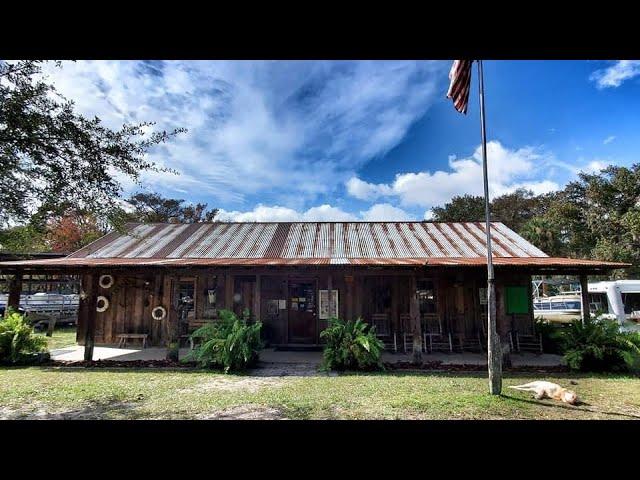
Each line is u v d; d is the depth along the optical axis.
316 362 10.02
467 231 15.42
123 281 13.27
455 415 5.47
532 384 6.73
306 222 16.77
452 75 6.18
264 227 16.22
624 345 8.68
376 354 8.76
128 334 12.74
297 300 13.13
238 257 12.73
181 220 41.84
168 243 14.17
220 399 6.36
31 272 10.44
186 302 13.18
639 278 27.81
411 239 14.55
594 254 29.78
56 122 5.65
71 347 12.61
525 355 11.25
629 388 7.21
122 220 7.19
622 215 31.20
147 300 13.17
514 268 9.80
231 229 15.94
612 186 32.78
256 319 10.65
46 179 5.84
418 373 8.66
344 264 10.08
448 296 12.73
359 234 15.23
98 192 6.46
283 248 13.73
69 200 6.23
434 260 11.24
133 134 6.60
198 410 5.75
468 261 10.84
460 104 6.02
